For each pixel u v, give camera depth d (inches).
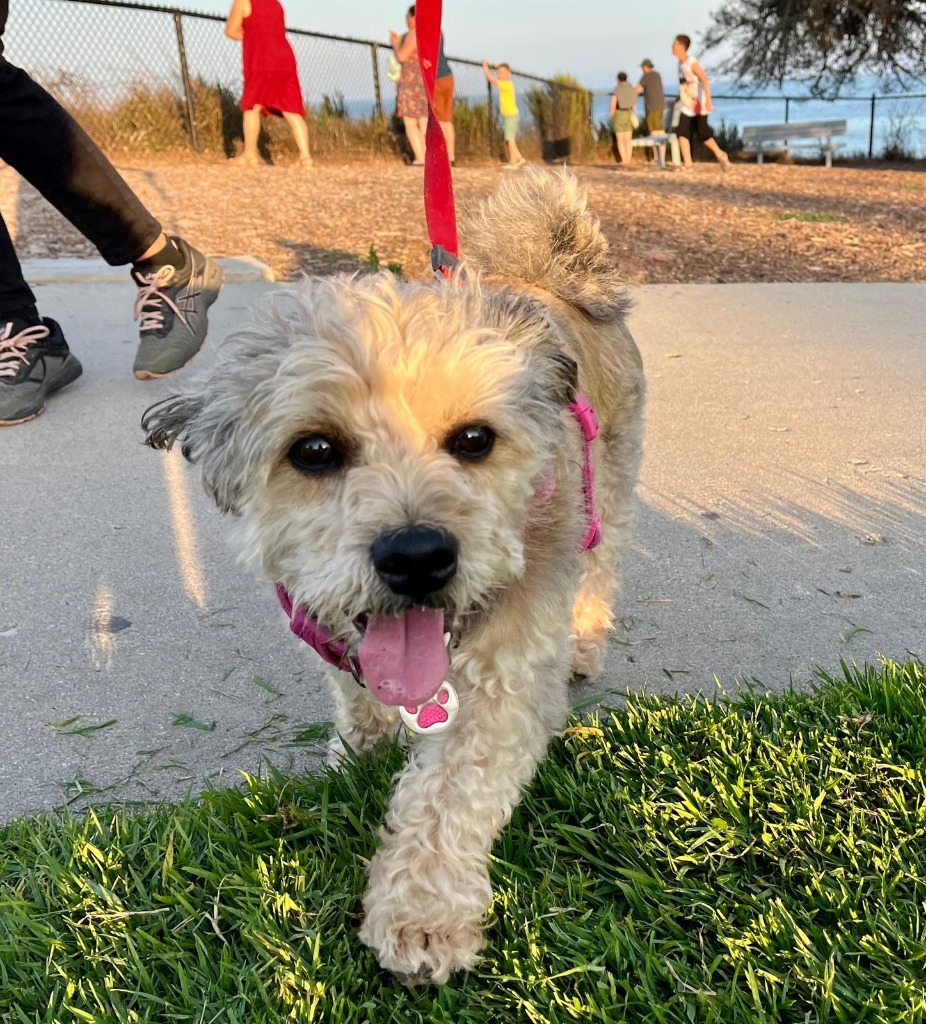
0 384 126.1
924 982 51.3
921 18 720.3
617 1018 50.4
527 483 59.4
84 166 120.0
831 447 126.9
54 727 74.5
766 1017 49.9
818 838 60.5
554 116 611.8
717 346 170.6
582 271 87.6
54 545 100.3
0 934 55.1
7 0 112.3
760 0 760.3
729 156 686.5
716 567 98.8
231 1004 51.0
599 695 79.2
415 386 55.5
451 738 58.3
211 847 60.3
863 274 237.8
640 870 59.4
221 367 61.2
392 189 323.0
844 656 83.8
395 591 51.4
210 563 97.7
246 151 399.2
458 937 54.2
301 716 76.6
